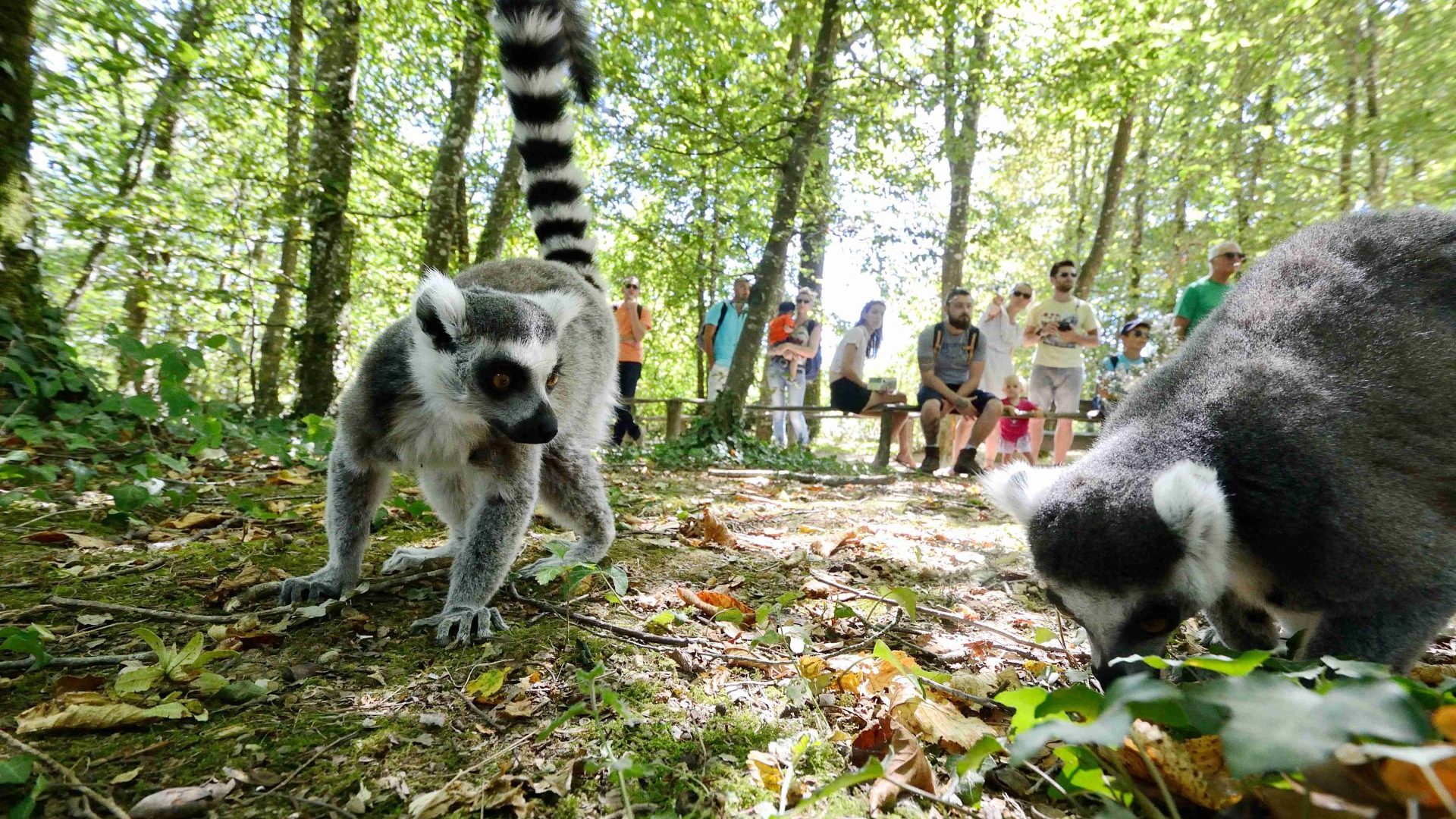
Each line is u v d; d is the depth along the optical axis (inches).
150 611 58.7
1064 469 58.2
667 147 250.5
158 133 261.7
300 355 206.1
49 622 57.6
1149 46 248.1
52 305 132.9
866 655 57.7
